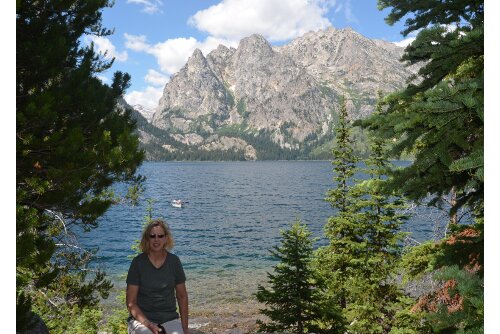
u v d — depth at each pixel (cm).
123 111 1014
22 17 780
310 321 1020
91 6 897
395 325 1126
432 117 373
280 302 1013
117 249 4241
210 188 12850
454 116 370
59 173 673
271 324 1026
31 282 925
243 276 3256
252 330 2112
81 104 806
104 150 744
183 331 504
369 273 1308
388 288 1277
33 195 694
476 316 364
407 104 453
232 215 7231
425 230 4456
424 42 417
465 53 409
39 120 645
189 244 4691
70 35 927
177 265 515
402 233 1325
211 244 4688
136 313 491
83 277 1101
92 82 909
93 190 866
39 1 791
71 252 1118
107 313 2134
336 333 994
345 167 1438
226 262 3769
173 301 511
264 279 3145
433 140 387
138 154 815
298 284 1015
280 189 12519
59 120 780
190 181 15762
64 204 743
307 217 6931
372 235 1365
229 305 2547
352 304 1261
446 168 391
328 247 1408
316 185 13975
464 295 373
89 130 847
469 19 432
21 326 600
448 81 432
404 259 909
